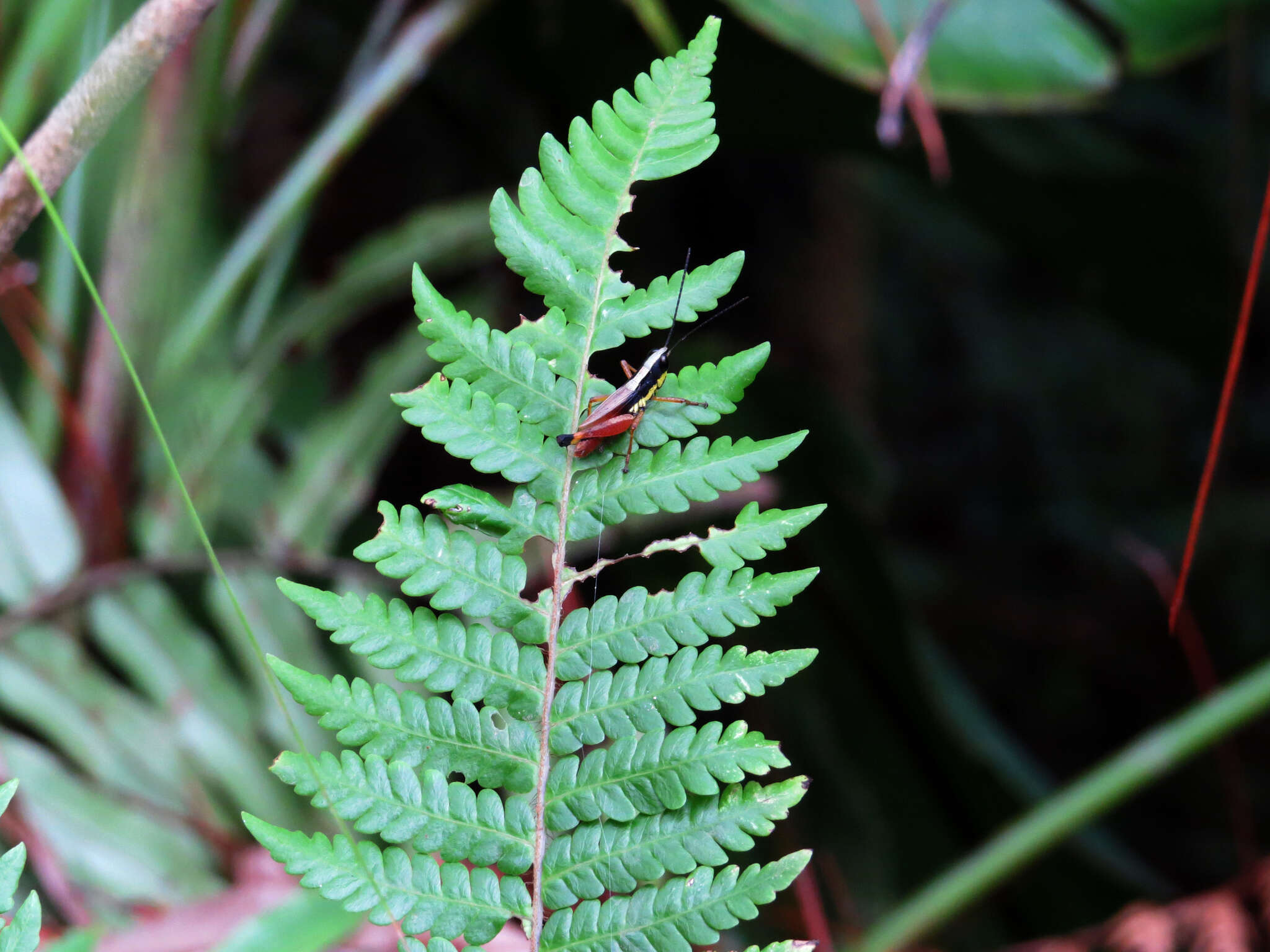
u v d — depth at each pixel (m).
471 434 0.97
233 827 1.38
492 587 0.96
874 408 4.78
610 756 0.95
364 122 1.68
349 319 2.05
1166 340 2.85
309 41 2.72
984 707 2.37
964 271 5.36
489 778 0.95
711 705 0.95
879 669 2.01
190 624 1.47
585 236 0.98
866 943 1.34
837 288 3.40
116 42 0.94
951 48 1.71
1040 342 5.32
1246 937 1.27
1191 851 3.51
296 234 1.95
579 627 0.96
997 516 4.87
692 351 2.10
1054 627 4.20
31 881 1.24
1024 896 2.13
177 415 1.77
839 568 1.96
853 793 2.03
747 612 0.95
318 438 1.87
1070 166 2.51
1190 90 4.24
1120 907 2.14
